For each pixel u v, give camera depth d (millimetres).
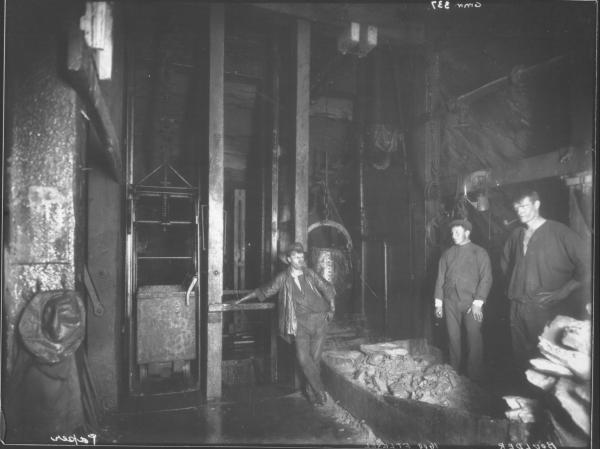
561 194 4328
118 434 3734
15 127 3078
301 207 5164
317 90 6270
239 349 5742
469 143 5516
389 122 6477
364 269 6527
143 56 5574
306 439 3680
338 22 5195
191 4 4969
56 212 3152
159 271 5738
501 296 4980
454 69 5727
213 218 4703
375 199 6559
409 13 5461
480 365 4133
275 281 4531
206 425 3980
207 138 4801
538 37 4711
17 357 2998
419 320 5969
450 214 5453
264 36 6012
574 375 3002
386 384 4047
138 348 4641
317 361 4504
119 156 4172
